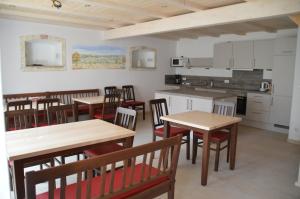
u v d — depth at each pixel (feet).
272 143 15.43
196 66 24.81
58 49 19.06
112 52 21.66
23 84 17.15
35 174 4.24
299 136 15.24
